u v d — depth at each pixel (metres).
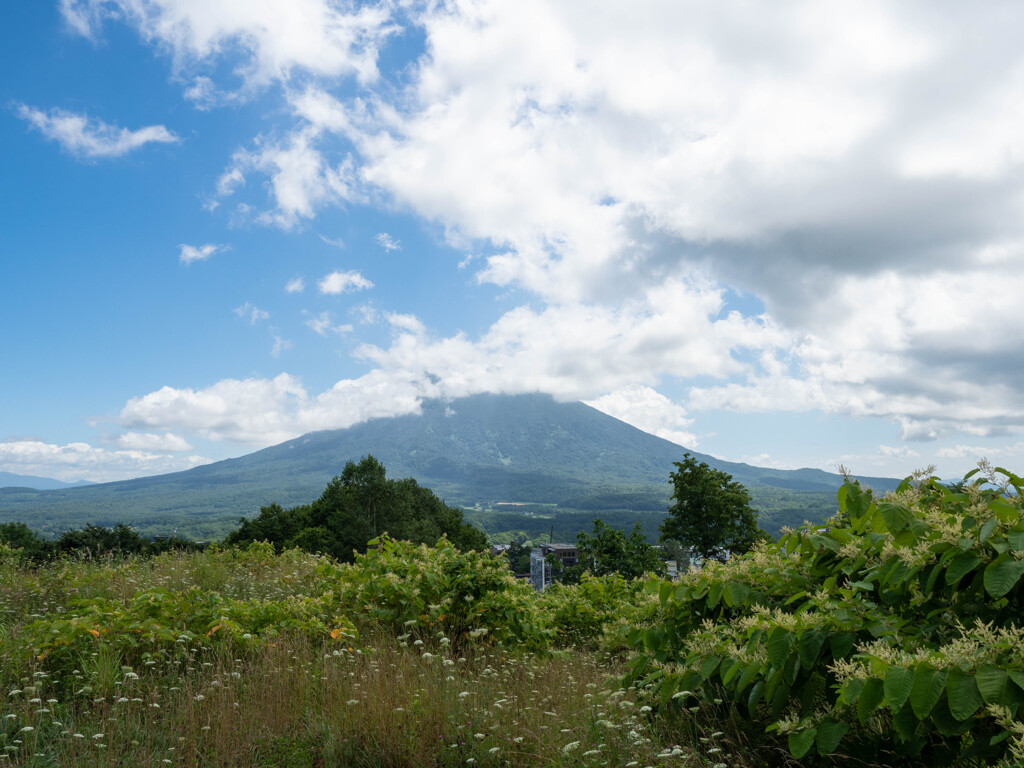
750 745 3.59
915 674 2.32
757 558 4.21
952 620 2.99
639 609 5.21
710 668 3.42
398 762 3.92
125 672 4.63
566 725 4.31
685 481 27.98
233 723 4.19
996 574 2.61
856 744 2.99
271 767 3.82
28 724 3.90
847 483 3.69
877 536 3.47
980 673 2.23
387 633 6.77
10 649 5.00
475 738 4.11
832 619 3.04
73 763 3.50
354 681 4.92
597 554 26.47
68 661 4.93
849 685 2.56
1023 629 2.38
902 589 3.37
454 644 6.96
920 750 2.71
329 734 4.02
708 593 4.11
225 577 10.06
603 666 6.56
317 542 42.47
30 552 17.59
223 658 5.34
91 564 10.80
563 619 9.48
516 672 5.96
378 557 7.83
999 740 2.25
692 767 3.40
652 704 4.21
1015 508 2.80
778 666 3.03
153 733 4.07
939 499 3.61
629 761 3.54
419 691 4.71
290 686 4.93
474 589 7.28
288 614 6.29
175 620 5.71
